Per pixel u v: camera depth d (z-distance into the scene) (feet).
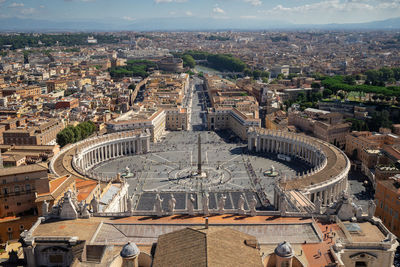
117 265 334.85
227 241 323.57
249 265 296.92
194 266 288.92
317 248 382.01
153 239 414.00
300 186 630.74
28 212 546.67
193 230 338.75
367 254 377.50
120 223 445.78
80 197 534.37
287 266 323.57
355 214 440.45
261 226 435.94
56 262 398.62
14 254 407.03
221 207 478.59
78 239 398.83
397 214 545.03
